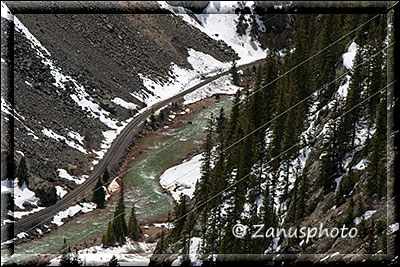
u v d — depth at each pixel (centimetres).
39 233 6675
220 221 5694
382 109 5075
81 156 8875
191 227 5981
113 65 12225
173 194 7981
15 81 9131
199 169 8306
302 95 6769
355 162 5281
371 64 5741
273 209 5566
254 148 6216
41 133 8662
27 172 7406
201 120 11088
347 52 6850
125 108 11012
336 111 5681
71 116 9725
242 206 5728
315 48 7450
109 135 9938
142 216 7394
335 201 5028
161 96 12488
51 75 10119
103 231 6881
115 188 8112
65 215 7169
